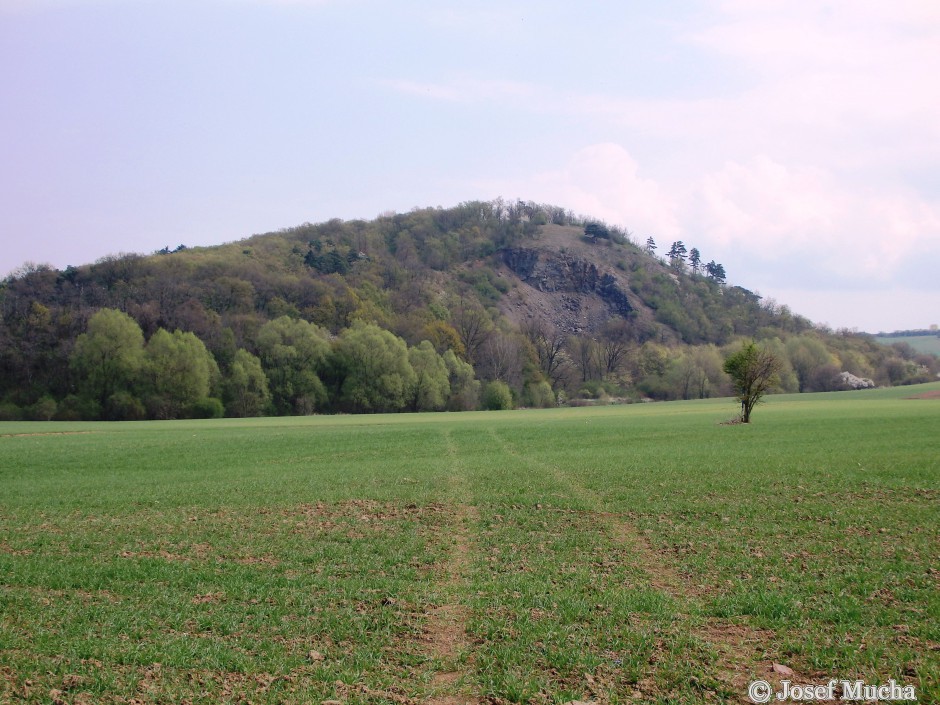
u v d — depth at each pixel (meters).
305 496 28.17
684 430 56.53
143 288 128.12
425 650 12.22
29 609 14.18
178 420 94.06
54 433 65.25
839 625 12.74
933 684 10.44
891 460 33.00
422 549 19.44
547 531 21.36
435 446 49.44
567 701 10.26
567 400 145.75
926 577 15.44
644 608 13.99
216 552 19.27
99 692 10.50
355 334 121.12
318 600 14.83
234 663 11.50
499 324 172.88
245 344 118.06
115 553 19.20
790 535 19.86
